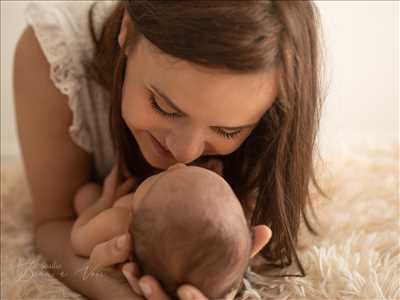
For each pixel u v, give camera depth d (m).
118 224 0.98
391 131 1.75
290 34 0.80
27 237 1.20
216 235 0.80
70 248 1.07
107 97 1.15
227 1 0.76
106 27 1.04
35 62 1.10
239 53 0.75
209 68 0.76
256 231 0.90
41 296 0.96
